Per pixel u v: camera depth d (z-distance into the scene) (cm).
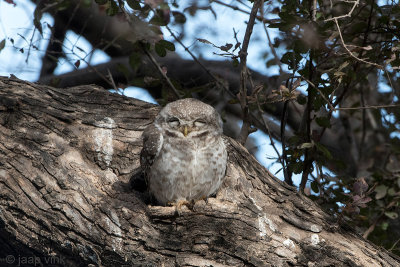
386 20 1031
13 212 873
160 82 1232
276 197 947
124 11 1111
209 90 1396
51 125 976
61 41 1305
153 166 962
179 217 866
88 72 1423
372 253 888
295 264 855
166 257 850
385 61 1046
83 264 873
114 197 902
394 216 1041
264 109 1427
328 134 1518
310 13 977
